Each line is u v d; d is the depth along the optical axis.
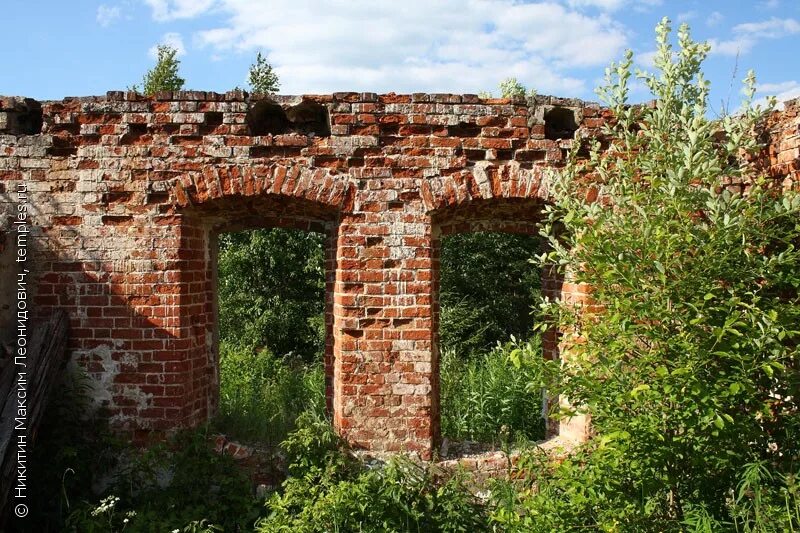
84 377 5.49
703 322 3.74
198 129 5.54
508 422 7.01
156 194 5.55
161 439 5.49
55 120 5.55
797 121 4.94
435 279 5.98
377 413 5.54
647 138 4.32
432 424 5.72
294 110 5.66
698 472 3.93
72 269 5.54
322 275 15.38
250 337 14.82
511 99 5.65
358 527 4.72
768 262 3.84
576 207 4.23
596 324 4.25
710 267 3.74
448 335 14.84
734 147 3.95
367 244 5.56
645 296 3.77
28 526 5.12
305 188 5.52
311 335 15.27
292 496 5.00
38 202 5.55
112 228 5.54
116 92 5.54
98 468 5.42
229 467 5.40
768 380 3.94
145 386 5.51
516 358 4.15
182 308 5.58
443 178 5.57
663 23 4.24
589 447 4.57
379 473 5.17
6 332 5.36
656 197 3.92
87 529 4.69
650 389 3.73
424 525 4.84
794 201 3.71
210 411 6.16
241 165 5.54
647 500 3.95
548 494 4.33
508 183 5.60
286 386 8.48
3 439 4.64
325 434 5.28
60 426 5.34
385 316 5.55
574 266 4.24
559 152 5.66
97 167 5.56
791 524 3.48
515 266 16.66
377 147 5.57
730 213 3.80
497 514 4.49
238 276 15.52
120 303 5.53
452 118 5.60
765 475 3.85
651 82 4.31
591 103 5.73
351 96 5.56
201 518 5.03
